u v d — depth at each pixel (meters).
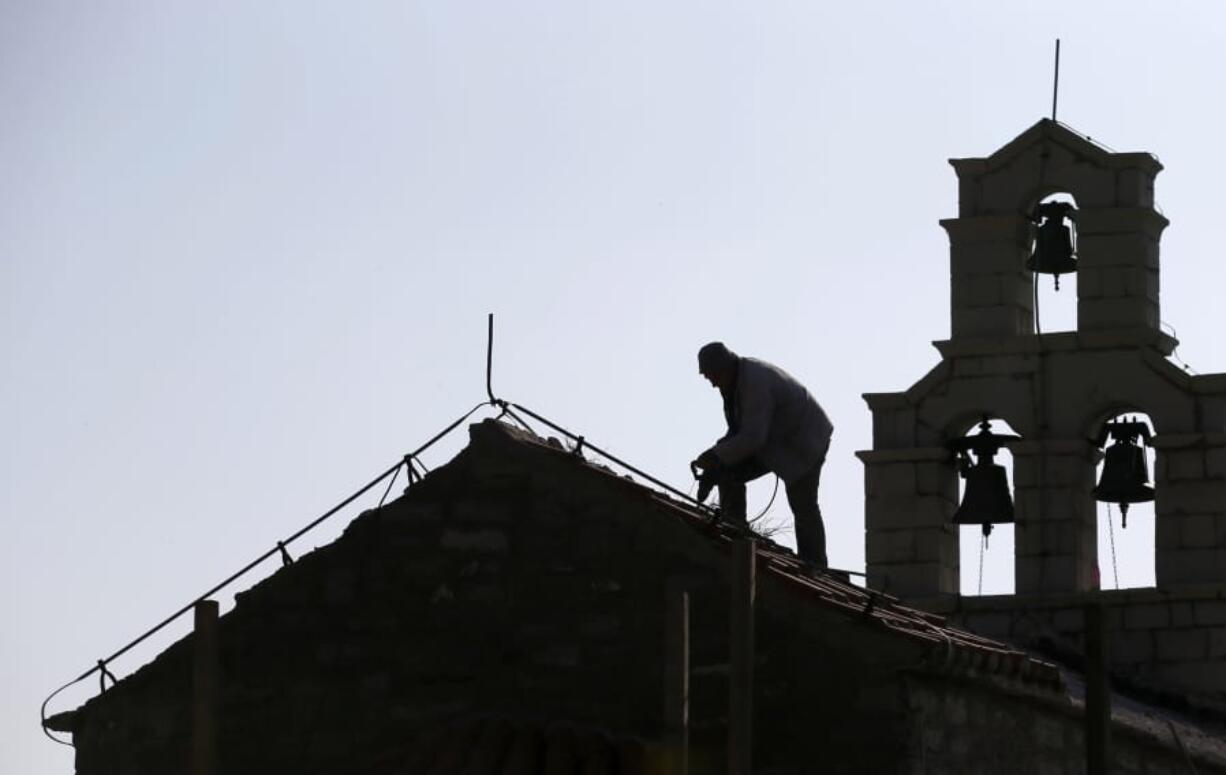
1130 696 33.28
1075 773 26.47
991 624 33.91
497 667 24.30
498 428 24.61
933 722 23.70
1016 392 34.31
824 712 23.36
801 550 28.50
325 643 24.66
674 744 20.67
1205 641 33.50
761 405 27.91
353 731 24.45
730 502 28.16
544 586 24.34
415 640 24.52
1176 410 33.91
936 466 34.34
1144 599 33.69
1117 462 34.12
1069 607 33.75
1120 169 34.59
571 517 24.36
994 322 34.59
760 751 23.41
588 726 23.91
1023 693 25.14
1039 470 34.12
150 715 25.02
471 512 24.58
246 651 24.75
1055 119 35.16
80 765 25.33
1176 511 33.84
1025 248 35.00
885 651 23.27
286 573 24.81
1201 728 32.50
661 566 24.06
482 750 23.55
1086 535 34.19
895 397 34.66
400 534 24.70
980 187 35.09
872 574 34.28
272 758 24.53
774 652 23.55
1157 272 34.69
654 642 23.97
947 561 34.38
